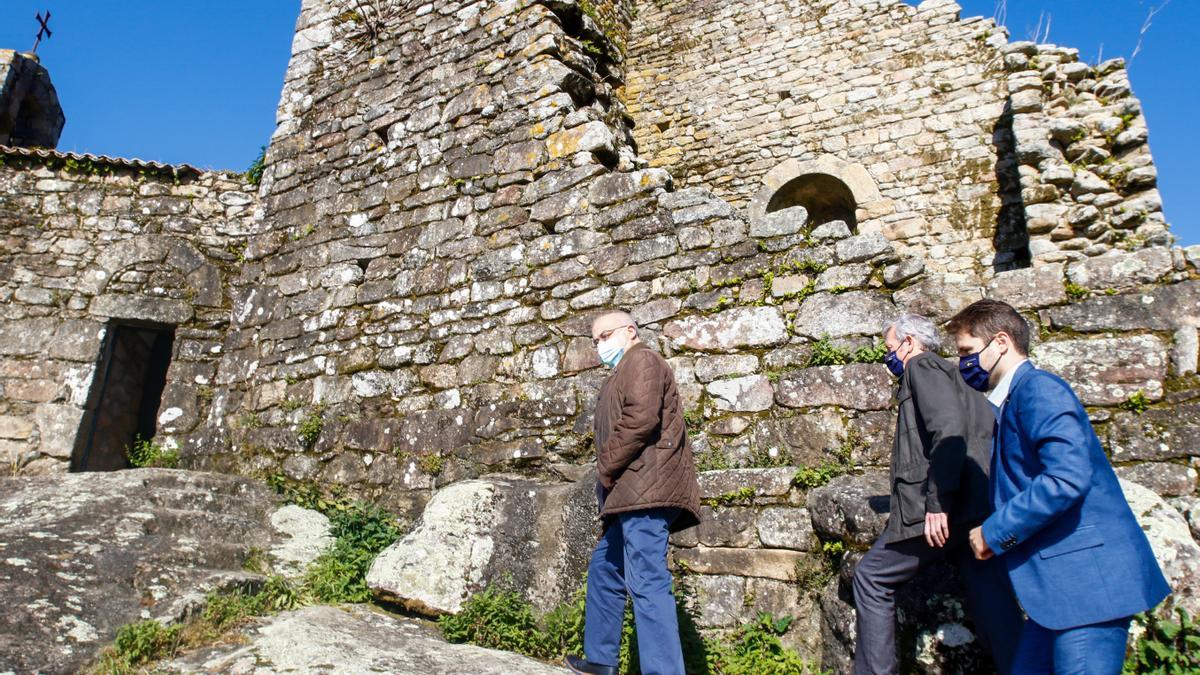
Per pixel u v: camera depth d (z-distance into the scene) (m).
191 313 7.79
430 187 6.16
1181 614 2.60
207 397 7.52
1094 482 1.93
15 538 3.70
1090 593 1.84
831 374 3.94
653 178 5.06
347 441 5.74
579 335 4.95
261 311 6.85
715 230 4.67
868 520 3.15
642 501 2.72
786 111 8.37
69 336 7.52
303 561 4.42
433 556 3.84
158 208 8.08
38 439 7.25
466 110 6.18
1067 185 6.36
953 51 7.76
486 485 4.26
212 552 4.03
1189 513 3.04
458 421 5.23
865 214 7.63
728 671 3.21
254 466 6.19
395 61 6.87
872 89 8.01
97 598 3.27
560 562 3.79
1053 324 3.63
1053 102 6.78
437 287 5.79
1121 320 3.50
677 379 4.43
